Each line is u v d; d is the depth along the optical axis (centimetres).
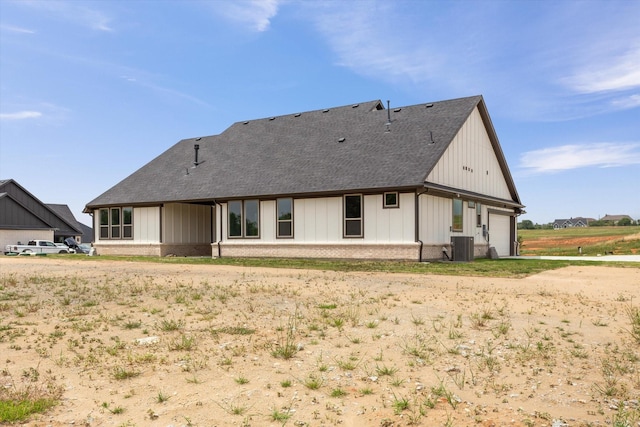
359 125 2614
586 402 485
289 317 852
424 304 971
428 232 2084
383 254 2064
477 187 2600
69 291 1166
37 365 598
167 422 441
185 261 2173
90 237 6669
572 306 965
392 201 2052
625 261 2203
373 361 610
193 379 546
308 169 2364
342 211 2166
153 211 2792
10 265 1945
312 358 621
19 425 433
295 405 478
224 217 2505
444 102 2544
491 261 2214
